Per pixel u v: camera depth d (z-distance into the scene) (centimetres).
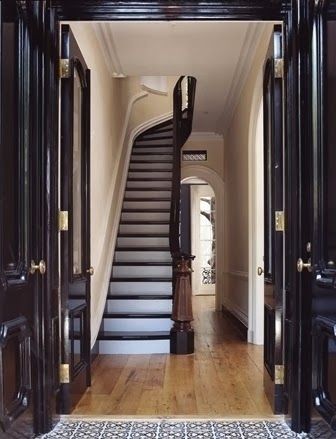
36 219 256
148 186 751
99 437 254
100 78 469
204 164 853
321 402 231
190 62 529
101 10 278
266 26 432
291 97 269
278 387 287
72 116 297
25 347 235
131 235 645
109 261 525
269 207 320
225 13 278
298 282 262
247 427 268
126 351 476
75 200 323
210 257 1084
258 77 479
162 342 478
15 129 226
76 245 322
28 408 237
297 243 262
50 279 266
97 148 449
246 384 364
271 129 307
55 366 276
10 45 219
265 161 330
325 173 228
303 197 260
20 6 232
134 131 781
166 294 551
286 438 252
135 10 279
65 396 288
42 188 264
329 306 220
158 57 510
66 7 276
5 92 211
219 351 484
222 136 852
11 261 219
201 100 671
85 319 341
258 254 524
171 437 254
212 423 275
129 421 279
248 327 538
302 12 263
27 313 239
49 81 271
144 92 802
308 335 257
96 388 353
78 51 320
